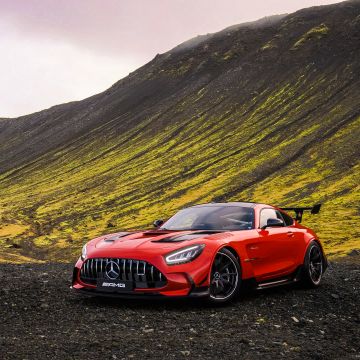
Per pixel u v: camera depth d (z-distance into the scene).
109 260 6.96
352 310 6.85
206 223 7.90
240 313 6.49
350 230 59.91
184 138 198.12
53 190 179.88
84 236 91.44
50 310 6.81
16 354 4.55
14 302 7.34
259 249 7.55
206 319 6.14
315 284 8.44
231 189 131.88
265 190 123.31
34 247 74.19
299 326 5.92
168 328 5.65
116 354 4.59
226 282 7.05
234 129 190.38
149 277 6.71
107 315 6.39
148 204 135.38
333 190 107.38
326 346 5.00
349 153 130.88
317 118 170.75
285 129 171.38
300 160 139.62
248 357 4.55
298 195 109.81
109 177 178.62
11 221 108.94
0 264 13.87
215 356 4.58
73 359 4.42
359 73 197.00
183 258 6.71
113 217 125.19
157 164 178.50
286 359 4.51
